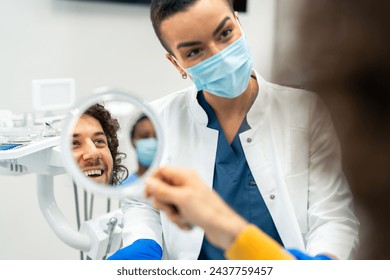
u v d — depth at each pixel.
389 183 0.19
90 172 0.84
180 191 0.49
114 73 1.84
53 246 1.79
